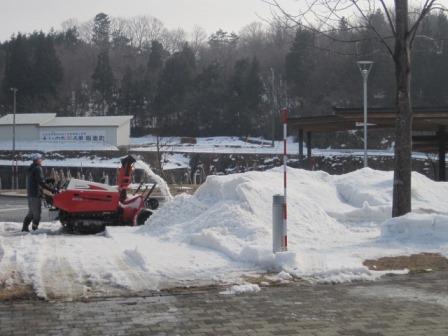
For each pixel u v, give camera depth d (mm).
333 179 16188
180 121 96125
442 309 6602
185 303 6801
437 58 74438
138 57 133250
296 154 57938
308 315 6312
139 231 12766
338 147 70188
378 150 62062
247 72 94500
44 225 15461
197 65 112500
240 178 12820
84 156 67688
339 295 7273
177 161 61219
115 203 14008
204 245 10422
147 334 5574
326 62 85625
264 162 58594
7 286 7422
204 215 11984
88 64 123562
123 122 77562
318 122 32812
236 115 92000
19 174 63688
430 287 7738
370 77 79375
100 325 5867
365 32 17078
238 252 9242
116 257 9320
